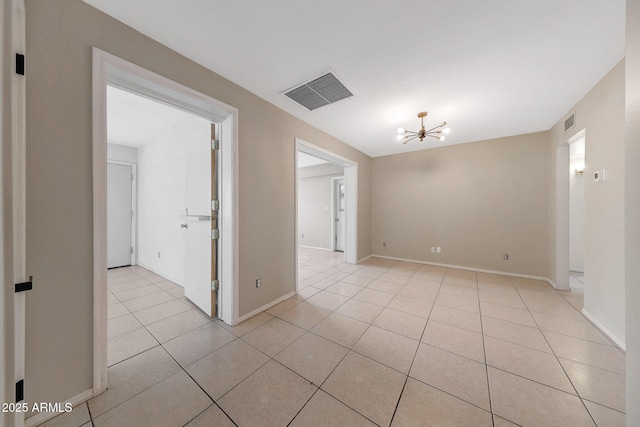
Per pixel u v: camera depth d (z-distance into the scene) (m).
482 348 1.75
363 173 4.83
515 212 3.71
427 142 4.09
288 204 2.76
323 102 2.50
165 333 1.96
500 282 3.37
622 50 1.69
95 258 1.28
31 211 1.09
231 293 2.09
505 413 1.18
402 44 1.65
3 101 0.73
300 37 1.58
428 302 2.64
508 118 2.98
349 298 2.77
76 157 1.22
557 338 1.89
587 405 1.22
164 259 3.56
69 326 1.20
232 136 2.07
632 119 0.85
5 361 0.73
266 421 1.13
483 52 1.73
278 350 1.72
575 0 1.29
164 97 1.76
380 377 1.44
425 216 4.53
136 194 4.37
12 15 0.77
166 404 1.24
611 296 1.91
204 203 2.33
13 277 0.76
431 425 1.11
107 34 1.34
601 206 2.06
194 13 1.36
